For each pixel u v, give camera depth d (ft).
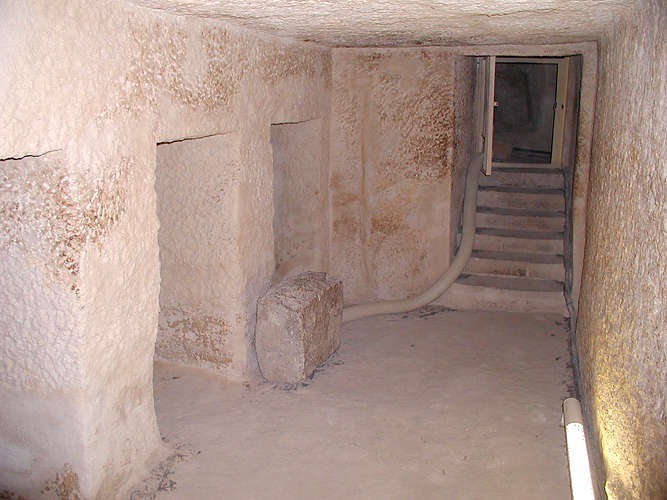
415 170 19.40
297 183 18.66
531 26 12.69
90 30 8.65
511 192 23.17
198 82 11.55
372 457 11.99
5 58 7.21
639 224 7.95
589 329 12.98
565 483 11.18
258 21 11.76
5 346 9.32
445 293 20.24
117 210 9.57
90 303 9.09
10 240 8.91
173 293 14.43
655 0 7.43
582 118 18.21
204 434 12.54
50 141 8.06
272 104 14.76
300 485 11.09
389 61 18.80
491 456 12.04
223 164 13.38
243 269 14.02
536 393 14.64
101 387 9.71
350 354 16.56
